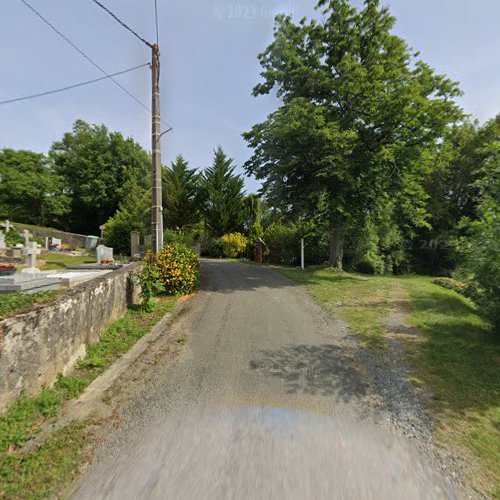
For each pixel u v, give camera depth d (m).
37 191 30.08
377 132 11.50
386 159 11.09
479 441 2.74
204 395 3.49
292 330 5.60
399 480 2.29
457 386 3.70
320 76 11.15
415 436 2.82
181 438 2.75
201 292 8.46
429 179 21.00
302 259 14.25
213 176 27.91
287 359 4.43
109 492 2.16
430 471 2.39
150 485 2.21
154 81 8.44
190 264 8.55
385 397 3.47
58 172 34.34
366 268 18.45
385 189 11.65
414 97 9.88
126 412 3.15
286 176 11.68
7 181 29.42
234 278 10.81
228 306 7.10
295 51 11.85
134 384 3.72
